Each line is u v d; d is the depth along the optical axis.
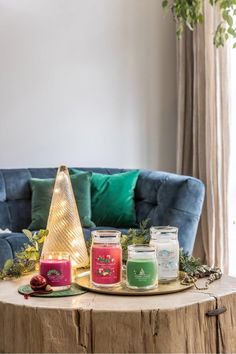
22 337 1.63
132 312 1.57
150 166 4.39
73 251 2.04
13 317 1.64
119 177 3.78
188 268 1.97
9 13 3.95
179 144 4.27
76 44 4.14
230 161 3.85
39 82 4.05
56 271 1.78
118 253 1.81
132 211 3.68
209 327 1.68
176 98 4.43
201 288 1.80
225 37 3.35
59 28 4.09
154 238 1.88
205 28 3.94
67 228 2.04
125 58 4.29
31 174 3.79
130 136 4.33
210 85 3.94
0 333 1.68
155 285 1.77
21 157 4.02
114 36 4.25
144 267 1.75
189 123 4.27
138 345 1.58
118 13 4.26
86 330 1.58
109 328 1.57
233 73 3.88
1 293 1.77
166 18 4.38
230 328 1.73
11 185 3.68
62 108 4.12
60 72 4.11
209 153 3.96
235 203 3.94
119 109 4.29
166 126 4.41
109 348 1.58
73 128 4.16
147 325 1.58
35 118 4.05
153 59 4.38
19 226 3.63
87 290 1.79
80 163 4.20
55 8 4.07
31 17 4.01
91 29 4.18
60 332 1.59
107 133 4.27
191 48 4.23
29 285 1.85
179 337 1.61
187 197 3.32
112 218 3.69
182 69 4.24
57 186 2.07
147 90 4.37
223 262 3.89
